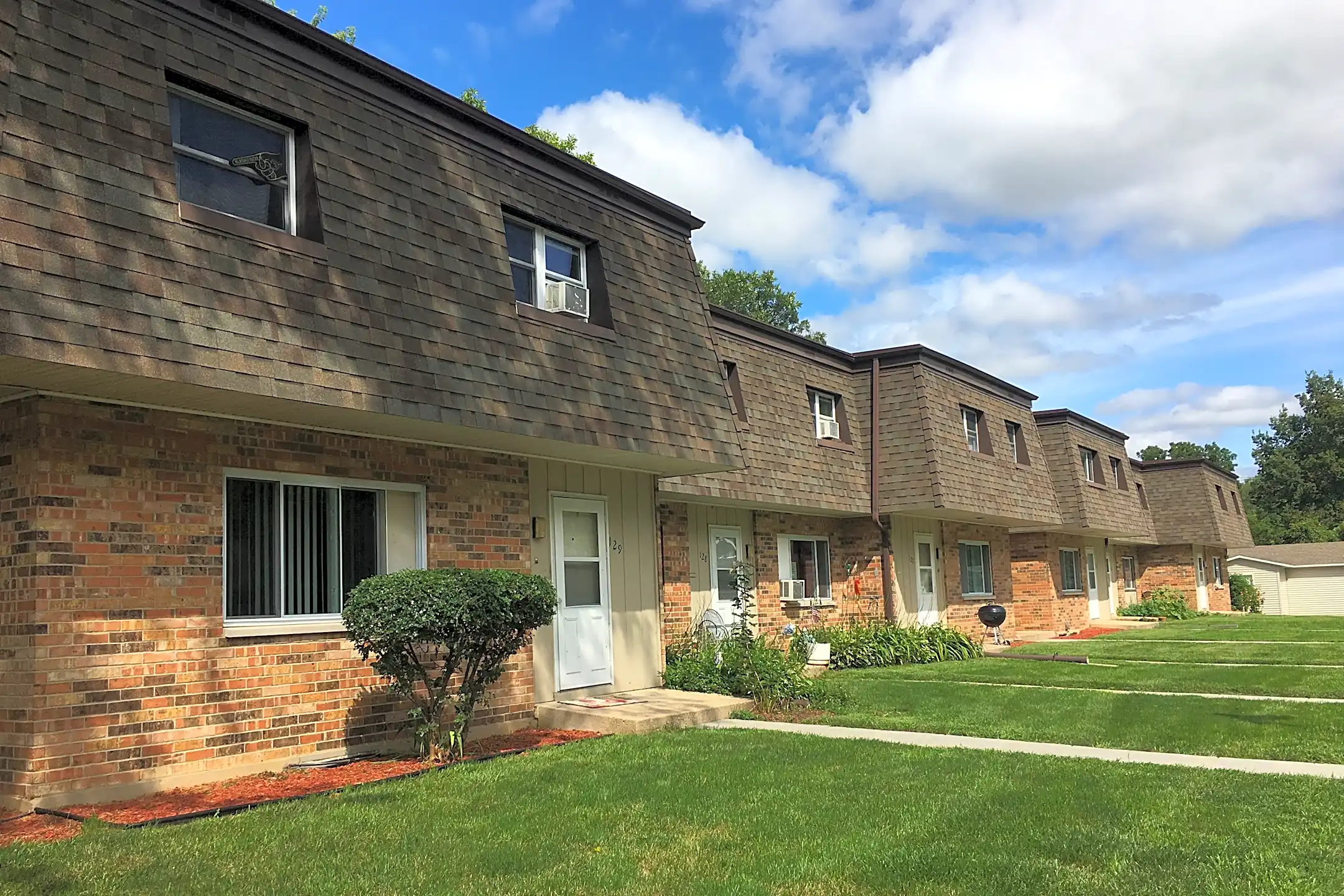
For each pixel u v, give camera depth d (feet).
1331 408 230.68
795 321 154.81
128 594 23.75
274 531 27.68
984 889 16.69
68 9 22.13
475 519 33.58
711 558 53.01
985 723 35.35
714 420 40.09
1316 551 163.84
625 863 18.21
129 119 22.61
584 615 39.17
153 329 21.66
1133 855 18.43
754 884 16.97
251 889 16.49
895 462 63.21
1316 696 42.65
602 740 31.19
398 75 29.91
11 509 22.75
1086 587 101.71
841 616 63.05
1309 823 20.74
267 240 24.91
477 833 20.13
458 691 30.60
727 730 33.55
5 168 19.94
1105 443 102.42
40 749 21.86
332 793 23.75
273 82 26.58
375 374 26.55
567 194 36.50
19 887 16.34
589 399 33.96
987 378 73.56
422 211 29.86
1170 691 45.21
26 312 19.47
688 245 42.68
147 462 24.49
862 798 23.13
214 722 25.36
